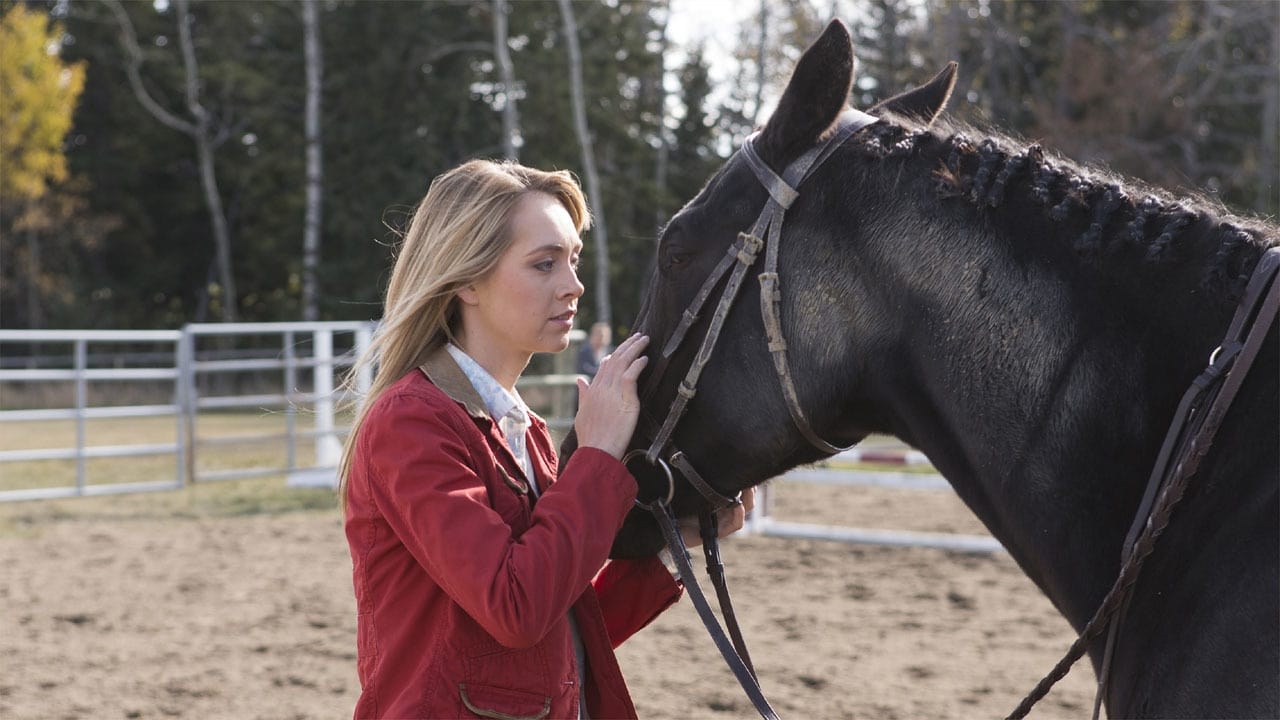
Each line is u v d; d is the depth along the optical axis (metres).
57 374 9.53
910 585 6.66
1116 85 22.58
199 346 27.91
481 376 1.91
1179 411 1.58
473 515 1.67
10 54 26.61
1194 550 1.57
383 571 1.77
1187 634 1.54
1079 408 1.66
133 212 31.23
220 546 7.88
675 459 1.89
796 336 1.78
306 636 5.56
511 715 1.73
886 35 26.80
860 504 10.18
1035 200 1.73
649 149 30.08
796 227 1.79
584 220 2.02
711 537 1.99
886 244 1.76
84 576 6.91
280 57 27.80
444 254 1.86
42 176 28.23
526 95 26.92
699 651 5.29
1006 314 1.70
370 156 27.23
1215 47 24.77
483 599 1.63
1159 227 1.70
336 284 26.61
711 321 1.83
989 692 4.66
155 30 31.28
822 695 4.62
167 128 31.12
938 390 1.74
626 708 1.95
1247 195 23.00
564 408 11.26
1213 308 1.62
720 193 1.86
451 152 28.23
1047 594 1.76
